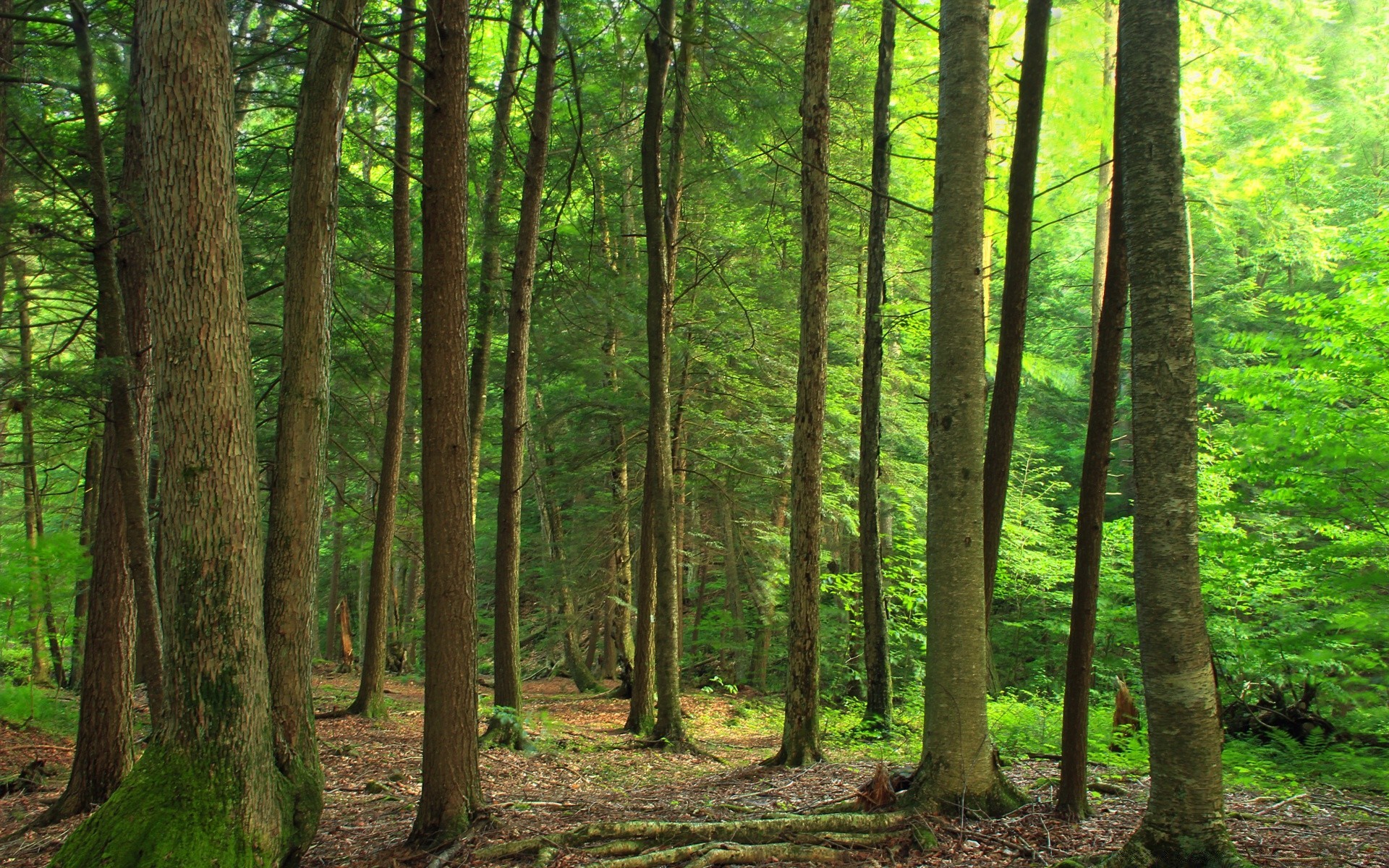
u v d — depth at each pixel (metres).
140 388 8.01
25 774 9.17
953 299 6.02
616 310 12.50
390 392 12.77
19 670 14.79
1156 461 4.28
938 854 5.27
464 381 6.28
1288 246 16.81
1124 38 4.48
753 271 16.67
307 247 6.11
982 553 6.02
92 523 15.60
